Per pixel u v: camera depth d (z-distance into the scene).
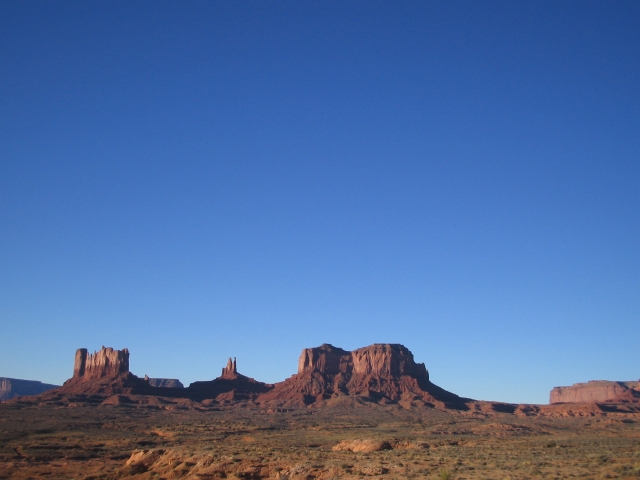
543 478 56.97
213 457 81.12
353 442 114.62
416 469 68.38
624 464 64.06
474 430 179.75
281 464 76.62
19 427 156.88
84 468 95.44
